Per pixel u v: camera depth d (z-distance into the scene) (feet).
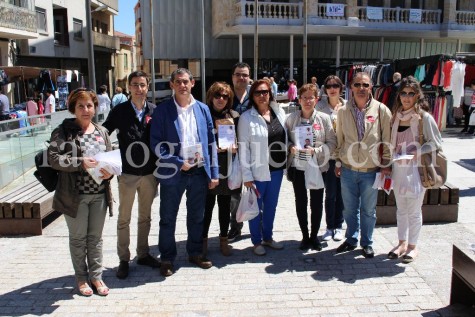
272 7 82.84
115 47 125.18
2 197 20.47
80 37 103.60
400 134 15.97
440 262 16.08
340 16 83.87
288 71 93.66
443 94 44.27
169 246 15.56
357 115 16.14
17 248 18.08
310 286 14.49
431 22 88.17
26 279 15.23
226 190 16.40
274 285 14.62
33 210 19.44
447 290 14.05
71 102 13.57
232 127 16.34
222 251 17.29
